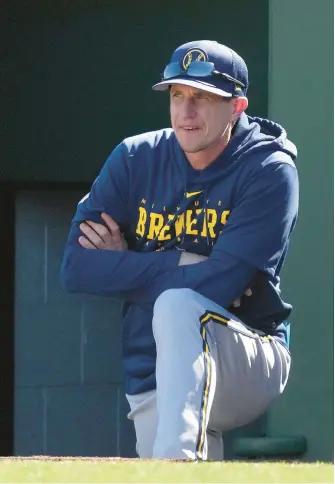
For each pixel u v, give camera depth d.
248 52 20.80
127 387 15.64
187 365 12.69
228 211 14.77
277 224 14.65
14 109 21.39
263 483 9.13
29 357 22.03
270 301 14.87
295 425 19.39
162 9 21.11
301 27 19.56
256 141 14.88
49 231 22.12
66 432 22.05
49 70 21.38
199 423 12.52
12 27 21.36
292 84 19.62
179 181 14.97
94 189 15.57
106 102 21.31
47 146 21.41
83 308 22.19
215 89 14.30
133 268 14.79
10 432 21.91
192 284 14.33
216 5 20.91
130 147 15.30
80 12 21.27
